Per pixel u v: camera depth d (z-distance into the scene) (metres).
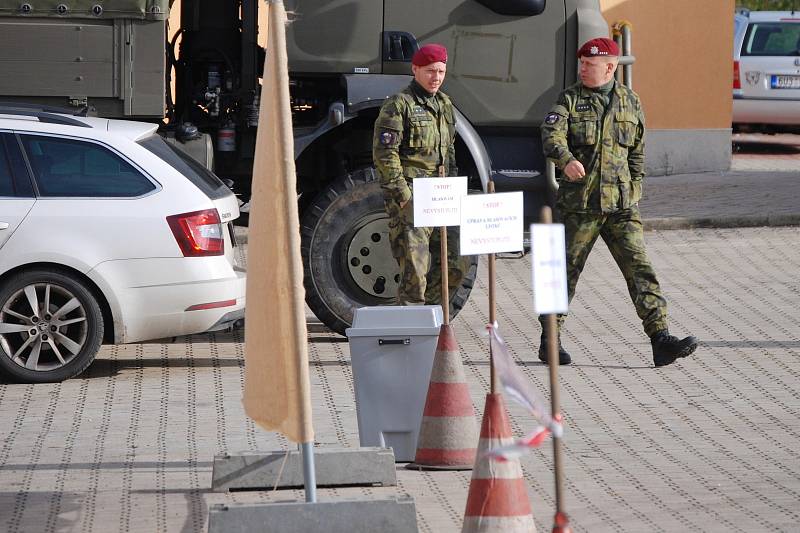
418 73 30.17
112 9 32.28
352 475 22.03
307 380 18.47
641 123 30.69
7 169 28.94
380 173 29.91
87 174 29.22
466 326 35.97
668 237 49.59
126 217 28.95
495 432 17.98
